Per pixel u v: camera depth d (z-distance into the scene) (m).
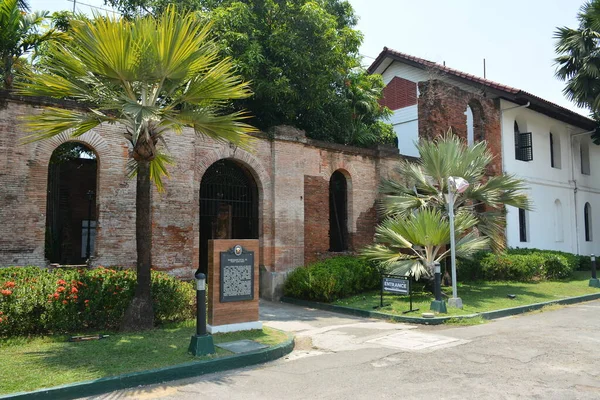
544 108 20.75
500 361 6.99
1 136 9.66
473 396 5.46
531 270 16.80
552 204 22.78
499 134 20.12
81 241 20.45
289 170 14.16
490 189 14.36
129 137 8.41
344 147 15.61
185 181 11.79
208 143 12.59
